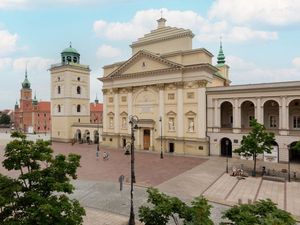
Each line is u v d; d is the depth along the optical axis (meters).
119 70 59.22
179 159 44.44
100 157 46.91
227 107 53.91
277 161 41.53
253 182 30.19
